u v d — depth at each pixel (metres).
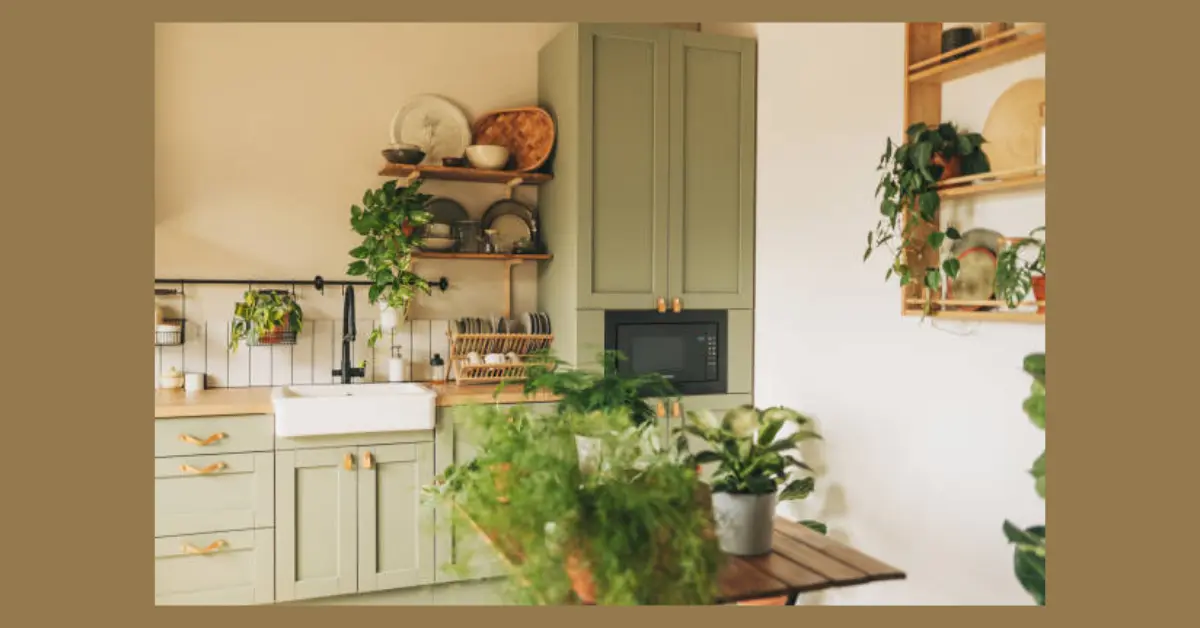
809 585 1.69
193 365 3.96
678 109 4.16
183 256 3.93
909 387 3.23
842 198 3.63
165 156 3.89
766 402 4.22
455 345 4.13
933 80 3.12
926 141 2.86
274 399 3.52
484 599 3.82
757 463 1.94
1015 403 2.76
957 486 3.00
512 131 4.38
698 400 4.20
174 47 3.90
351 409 3.59
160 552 3.37
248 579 3.50
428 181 4.29
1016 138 2.81
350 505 3.64
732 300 4.28
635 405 2.17
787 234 4.05
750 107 4.30
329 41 4.14
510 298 4.48
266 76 4.04
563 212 4.13
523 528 1.52
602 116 4.02
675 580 1.50
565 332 4.09
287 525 3.54
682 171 4.18
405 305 4.10
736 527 1.85
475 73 4.39
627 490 1.50
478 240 4.30
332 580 3.61
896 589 3.27
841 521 3.61
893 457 3.31
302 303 4.12
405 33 4.27
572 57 4.03
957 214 3.02
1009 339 2.78
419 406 3.70
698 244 4.21
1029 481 2.70
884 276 3.37
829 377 3.72
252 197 4.03
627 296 4.07
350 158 4.18
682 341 4.18
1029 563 2.61
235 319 3.99
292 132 4.09
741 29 4.44
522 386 4.08
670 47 4.14
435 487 2.08
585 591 1.50
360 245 4.20
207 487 3.44
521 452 1.59
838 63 3.66
